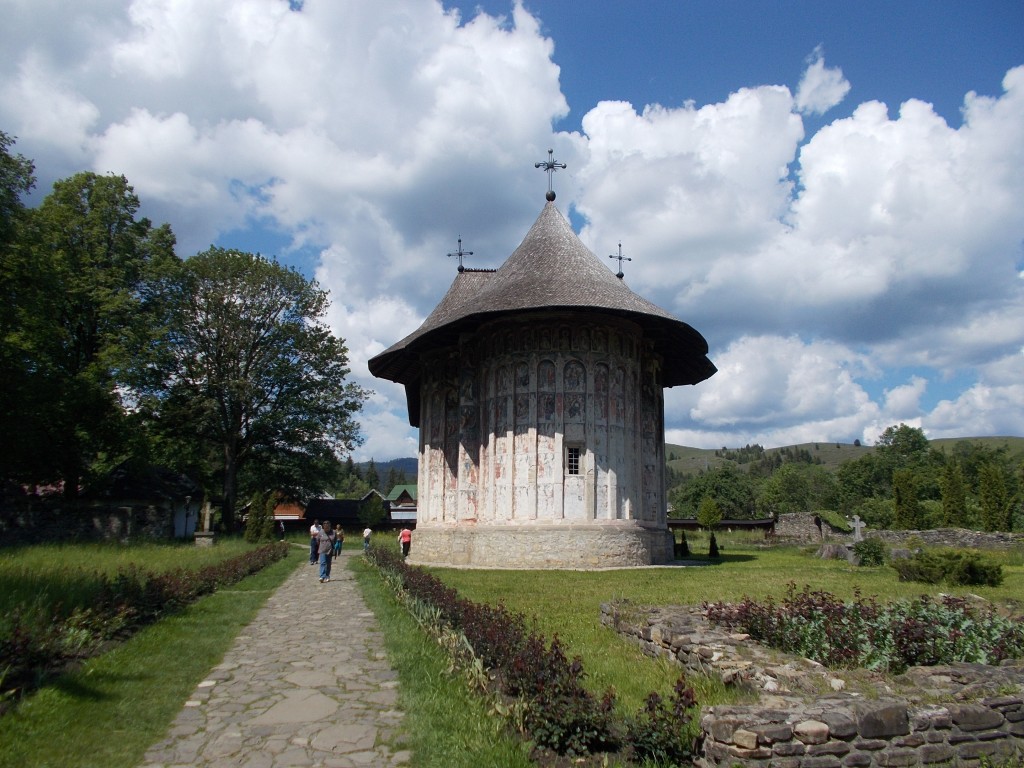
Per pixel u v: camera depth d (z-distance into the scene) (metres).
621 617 11.60
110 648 10.24
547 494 26.92
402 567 18.92
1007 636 9.15
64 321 40.59
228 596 17.66
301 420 52.56
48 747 6.42
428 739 6.75
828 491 103.06
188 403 48.03
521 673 7.32
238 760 6.44
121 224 43.88
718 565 28.16
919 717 6.02
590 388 27.61
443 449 32.81
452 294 37.16
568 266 29.42
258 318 51.19
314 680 9.19
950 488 56.94
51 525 39.38
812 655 8.75
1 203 29.92
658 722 6.25
